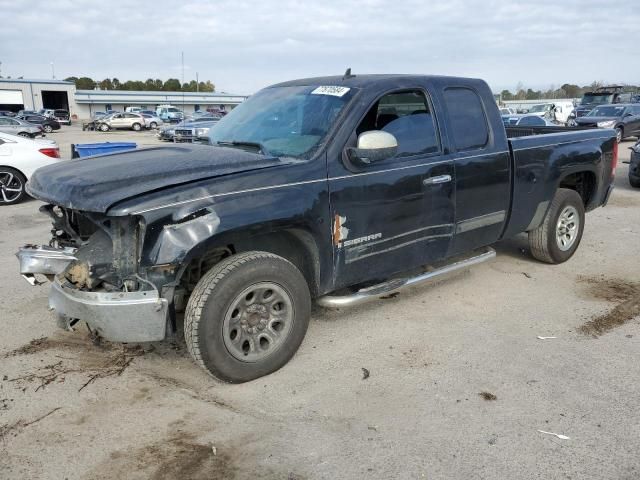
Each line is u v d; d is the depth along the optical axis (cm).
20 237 741
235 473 267
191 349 324
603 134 605
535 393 337
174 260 299
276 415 315
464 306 477
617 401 328
